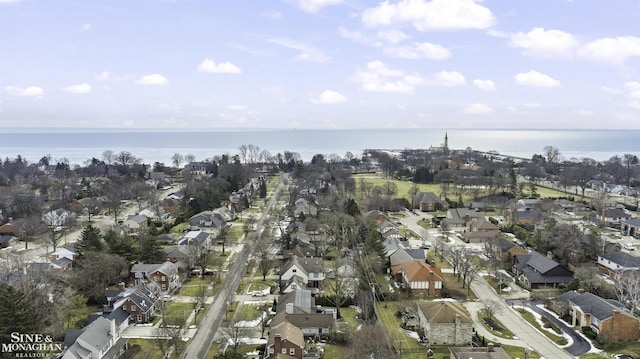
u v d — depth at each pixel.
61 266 107.88
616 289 94.25
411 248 132.25
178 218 170.62
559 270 105.81
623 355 72.19
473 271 102.94
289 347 71.00
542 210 172.25
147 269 105.75
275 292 101.69
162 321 83.25
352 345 71.88
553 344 77.38
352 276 99.31
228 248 139.75
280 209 194.88
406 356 73.75
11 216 165.00
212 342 78.50
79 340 68.94
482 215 168.00
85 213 181.38
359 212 167.12
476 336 80.00
